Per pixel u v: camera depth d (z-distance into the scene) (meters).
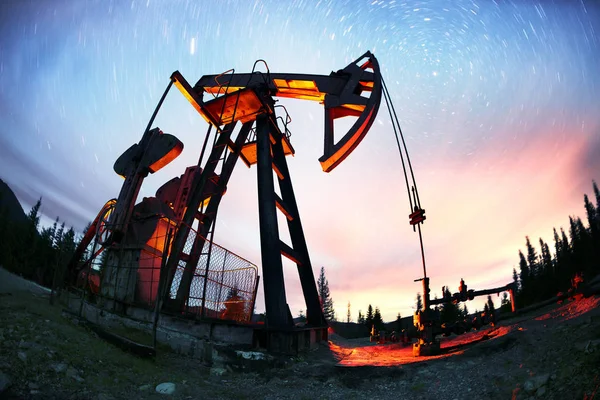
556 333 7.56
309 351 11.23
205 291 10.66
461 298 10.43
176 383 6.88
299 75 14.66
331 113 13.86
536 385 5.50
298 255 13.86
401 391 6.95
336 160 13.37
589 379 4.88
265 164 12.84
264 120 13.53
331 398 6.90
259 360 8.84
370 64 14.09
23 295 10.07
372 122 13.14
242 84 15.16
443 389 6.59
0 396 4.62
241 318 12.24
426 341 10.01
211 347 9.14
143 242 12.17
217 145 14.18
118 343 7.93
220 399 6.64
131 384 6.27
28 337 6.34
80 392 5.32
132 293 11.40
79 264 13.97
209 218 13.77
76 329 7.87
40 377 5.32
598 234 34.62
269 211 12.09
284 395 7.14
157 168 13.77
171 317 10.43
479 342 9.36
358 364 9.02
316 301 13.96
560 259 38.78
